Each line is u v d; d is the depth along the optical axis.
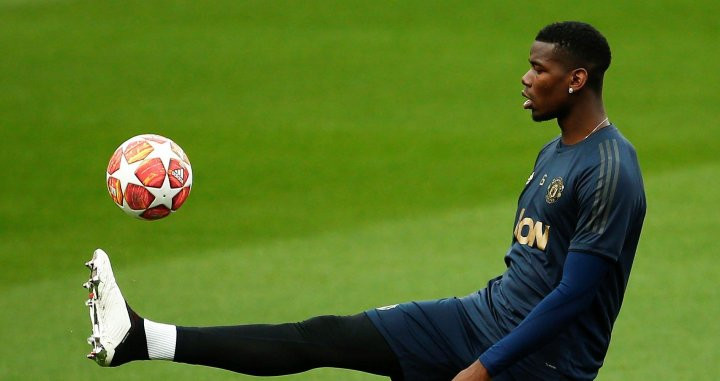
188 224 44.16
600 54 16.91
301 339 17.61
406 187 50.47
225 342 17.33
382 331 17.81
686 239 39.66
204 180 51.69
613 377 25.53
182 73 73.62
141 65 75.31
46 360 27.38
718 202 45.72
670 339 28.42
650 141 59.47
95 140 59.31
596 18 86.19
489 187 50.41
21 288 35.31
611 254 16.08
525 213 17.64
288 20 86.56
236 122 63.22
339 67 75.38
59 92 69.00
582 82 16.84
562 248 16.92
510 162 55.28
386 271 36.03
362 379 26.16
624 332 29.05
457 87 71.06
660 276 34.75
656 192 47.78
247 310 31.52
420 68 75.12
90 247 41.00
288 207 46.97
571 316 16.12
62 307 32.78
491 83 71.81
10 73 73.44
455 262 37.16
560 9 88.06
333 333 17.75
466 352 17.77
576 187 16.59
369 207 46.84
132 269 37.06
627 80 73.12
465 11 87.81
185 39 81.62
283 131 61.41
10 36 83.06
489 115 65.12
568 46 16.84
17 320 31.30
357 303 32.16
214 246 40.47
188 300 32.72
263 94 69.19
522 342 16.12
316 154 56.78
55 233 43.12
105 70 74.12
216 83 71.50
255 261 37.88
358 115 65.00
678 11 87.62
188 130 61.44
